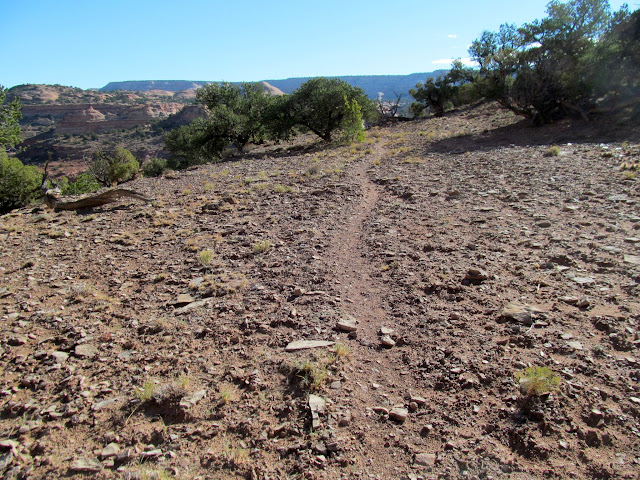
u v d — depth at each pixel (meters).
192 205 13.07
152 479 3.12
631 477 2.79
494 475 2.95
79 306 6.65
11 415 4.19
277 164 20.67
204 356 4.88
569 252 6.58
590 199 9.30
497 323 4.87
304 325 5.34
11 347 5.50
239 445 3.47
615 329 4.41
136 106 139.25
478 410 3.60
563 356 4.12
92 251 9.52
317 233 9.15
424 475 3.03
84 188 31.78
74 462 3.42
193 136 36.88
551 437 3.21
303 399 3.95
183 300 6.46
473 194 11.01
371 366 4.43
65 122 132.25
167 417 3.90
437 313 5.25
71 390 4.45
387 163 17.78
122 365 4.85
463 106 51.81
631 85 22.16
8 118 23.59
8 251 9.96
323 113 31.14
